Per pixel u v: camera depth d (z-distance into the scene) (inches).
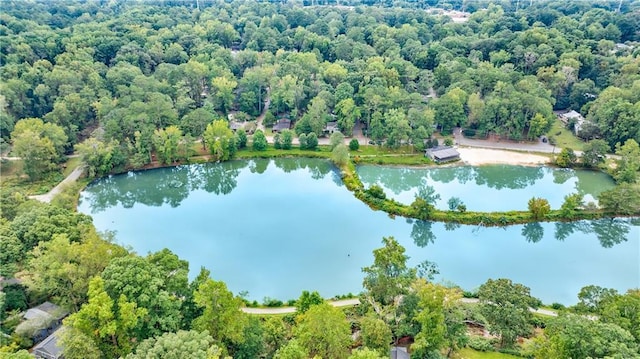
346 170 5777.6
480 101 6397.6
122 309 2384.4
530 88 6569.9
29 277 3056.1
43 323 2893.7
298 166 6181.1
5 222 3550.7
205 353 2170.3
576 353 2241.6
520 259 4328.3
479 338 2915.8
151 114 5866.1
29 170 5128.0
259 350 2652.6
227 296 2564.0
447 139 6254.9
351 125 6432.1
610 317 2488.9
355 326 3097.9
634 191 4579.2
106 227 4854.8
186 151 5812.0
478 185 5767.7
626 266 4232.3
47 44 7367.1
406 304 2869.1
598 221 4731.8
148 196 5748.0
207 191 5807.1
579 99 7170.3
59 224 3447.3
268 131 6811.0
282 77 7244.1
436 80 7465.6
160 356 2167.8
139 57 7721.5
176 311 2588.6
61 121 5940.0
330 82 7436.0
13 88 6043.3
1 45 6934.1
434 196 5354.3
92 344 2342.5
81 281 2807.6
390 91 6692.9
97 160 5383.9
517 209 5002.5
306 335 2486.5
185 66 7140.8
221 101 7052.2
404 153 6146.7
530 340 2945.4
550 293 3843.5
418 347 2501.2
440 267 4185.5
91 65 7032.5
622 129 5880.9
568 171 5772.6
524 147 6343.5
